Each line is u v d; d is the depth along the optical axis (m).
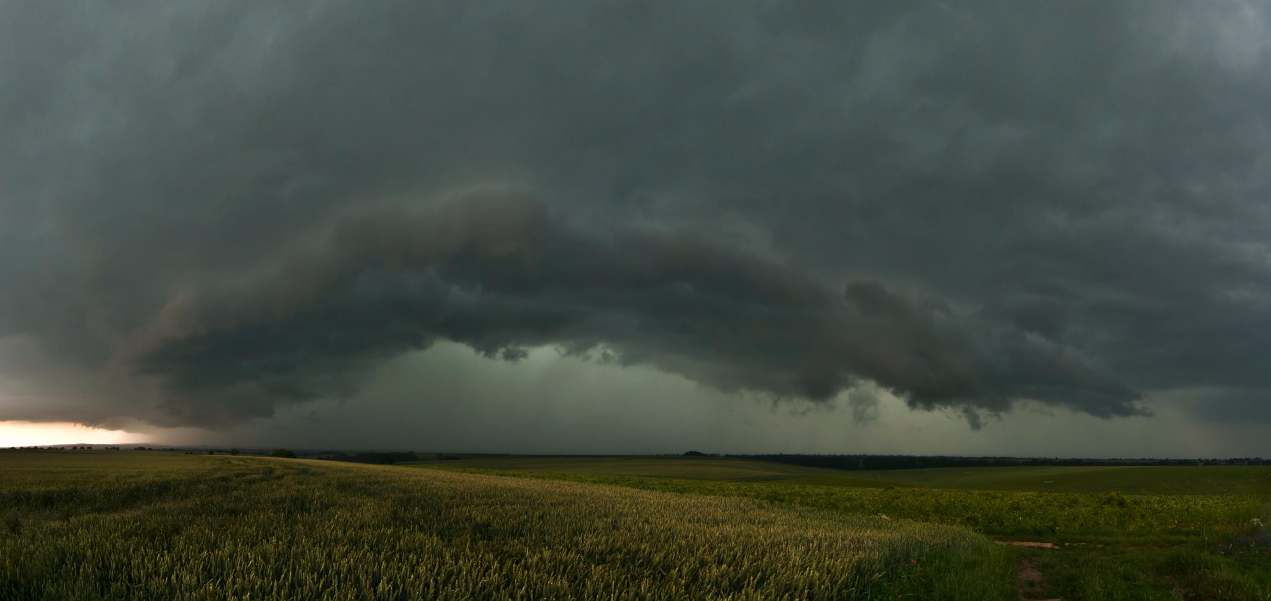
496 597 8.91
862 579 11.53
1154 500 34.25
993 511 29.83
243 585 8.83
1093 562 15.57
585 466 172.25
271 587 8.96
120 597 8.62
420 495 24.70
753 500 31.91
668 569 11.50
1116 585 12.76
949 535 18.86
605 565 11.16
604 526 16.84
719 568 11.26
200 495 26.30
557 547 12.66
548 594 9.25
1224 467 81.38
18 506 24.47
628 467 164.88
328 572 9.73
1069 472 97.75
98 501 25.25
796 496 40.38
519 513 19.53
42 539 12.05
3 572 9.40
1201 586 12.52
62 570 9.54
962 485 87.44
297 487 28.94
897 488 52.31
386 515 17.19
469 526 15.93
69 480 35.12
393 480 35.75
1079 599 12.45
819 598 10.09
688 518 20.70
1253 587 11.66
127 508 23.52
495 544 13.43
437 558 10.75
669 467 167.00
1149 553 16.67
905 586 11.70
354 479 36.19
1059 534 23.34
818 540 15.26
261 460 84.69
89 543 11.47
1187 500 34.50
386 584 8.88
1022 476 100.94
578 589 9.59
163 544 11.90
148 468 52.88
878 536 16.84
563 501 24.70
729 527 17.64
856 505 34.44
